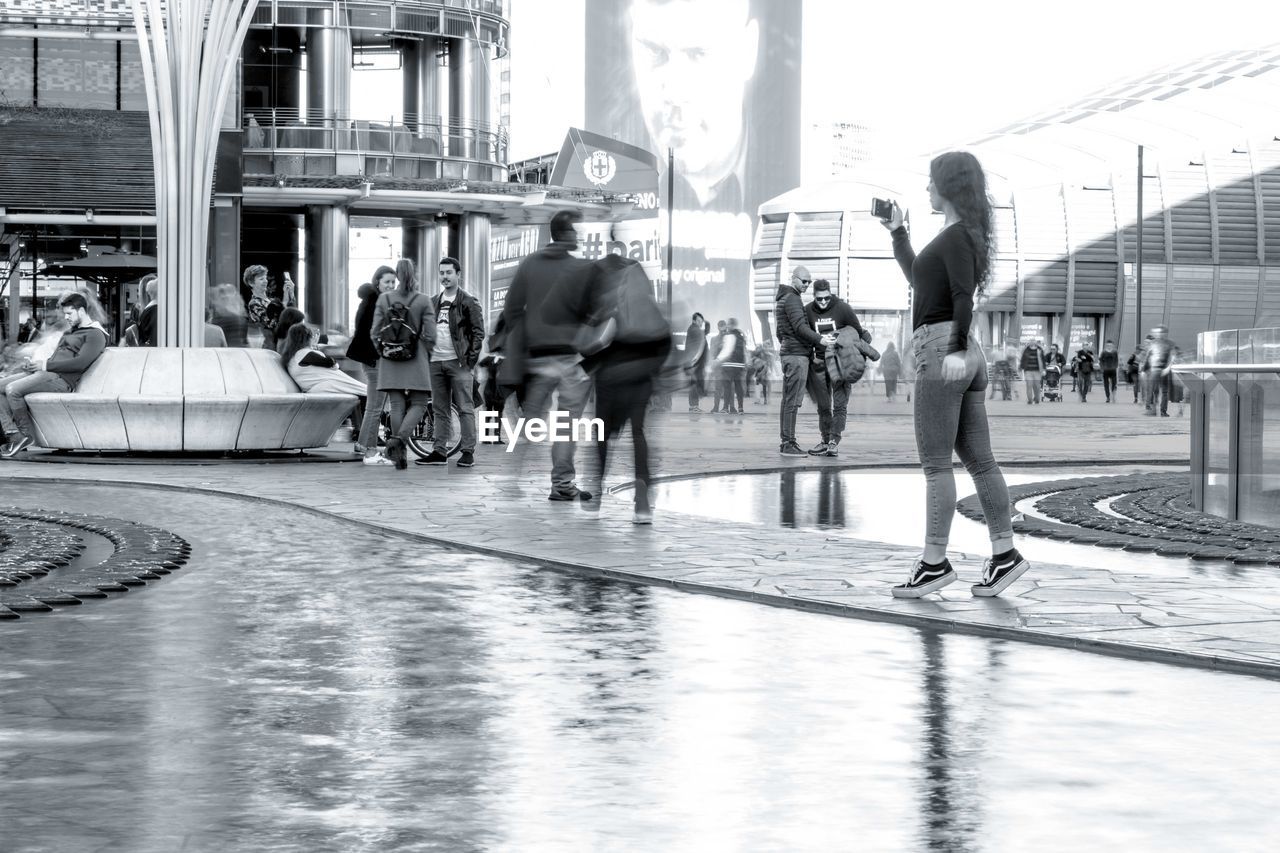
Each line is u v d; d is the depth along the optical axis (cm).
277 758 458
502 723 504
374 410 1752
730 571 854
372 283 1736
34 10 3709
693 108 11019
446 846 374
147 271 3488
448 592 795
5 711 519
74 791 421
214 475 1551
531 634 673
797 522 1189
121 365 1803
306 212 4647
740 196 11200
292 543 1005
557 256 1270
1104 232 9519
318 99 4516
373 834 383
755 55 11200
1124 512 1235
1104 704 537
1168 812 405
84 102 3747
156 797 416
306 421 1830
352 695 546
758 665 605
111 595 778
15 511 1136
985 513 776
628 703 535
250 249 4691
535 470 1641
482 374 2059
